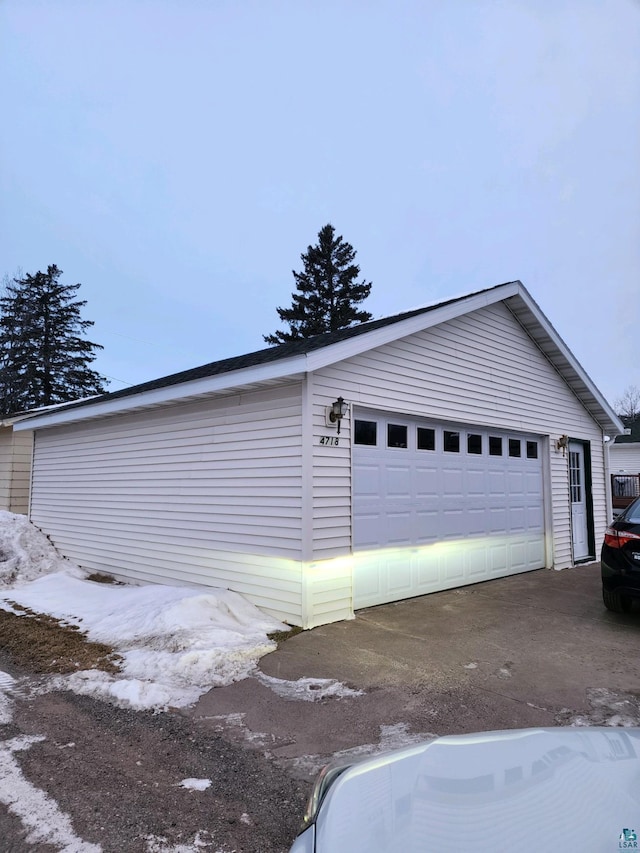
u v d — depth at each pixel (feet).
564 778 4.83
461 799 4.57
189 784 9.37
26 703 13.11
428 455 24.66
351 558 20.30
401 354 23.07
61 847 7.68
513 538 29.84
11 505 42.39
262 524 20.67
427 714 11.96
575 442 36.60
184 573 24.50
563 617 20.52
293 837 7.93
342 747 10.62
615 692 13.21
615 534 19.75
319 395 19.47
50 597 25.48
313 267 137.39
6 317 115.65
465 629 18.72
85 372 120.06
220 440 22.94
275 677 14.37
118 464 29.73
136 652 16.19
